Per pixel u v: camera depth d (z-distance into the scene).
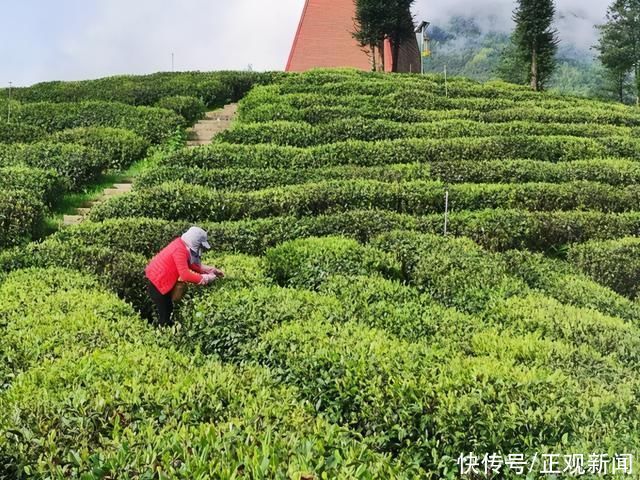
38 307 8.64
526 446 5.76
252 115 23.61
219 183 17.17
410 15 39.56
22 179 15.80
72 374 6.35
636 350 7.90
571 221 14.21
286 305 8.86
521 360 7.51
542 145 20.03
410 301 9.61
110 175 19.44
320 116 23.56
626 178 17.66
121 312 9.05
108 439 5.04
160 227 13.14
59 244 11.88
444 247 11.99
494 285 10.38
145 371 6.48
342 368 6.97
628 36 54.59
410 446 6.10
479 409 6.07
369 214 14.14
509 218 14.21
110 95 28.17
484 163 17.94
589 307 9.98
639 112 27.61
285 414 5.75
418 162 18.36
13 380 6.57
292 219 13.95
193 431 5.06
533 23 42.16
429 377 6.66
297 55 43.00
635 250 12.41
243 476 4.36
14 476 4.73
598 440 5.64
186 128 25.11
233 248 13.08
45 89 29.97
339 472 4.52
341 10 43.34
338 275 10.51
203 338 8.61
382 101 25.94
